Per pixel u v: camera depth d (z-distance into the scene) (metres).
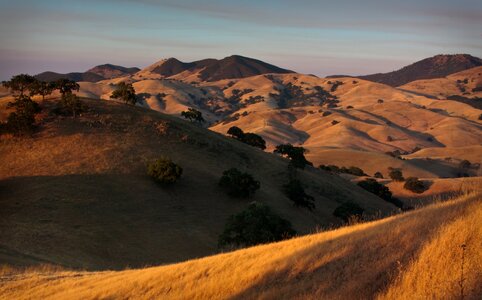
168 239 57.91
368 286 8.80
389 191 118.31
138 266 48.56
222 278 13.47
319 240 13.97
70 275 24.16
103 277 21.17
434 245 8.71
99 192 65.06
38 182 65.12
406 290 7.96
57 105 91.56
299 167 98.75
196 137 95.81
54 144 77.25
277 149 101.12
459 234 8.62
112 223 58.19
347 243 11.75
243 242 47.31
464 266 7.67
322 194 93.88
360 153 198.38
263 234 47.16
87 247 50.16
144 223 60.47
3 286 22.00
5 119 85.88
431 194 125.75
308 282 10.46
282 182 91.69
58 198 61.06
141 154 79.94
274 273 12.09
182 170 74.12
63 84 98.38
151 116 98.06
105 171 71.25
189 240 58.94
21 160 71.69
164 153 83.25
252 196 77.25
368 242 11.01
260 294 11.08
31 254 38.72
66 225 54.47
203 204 70.50
